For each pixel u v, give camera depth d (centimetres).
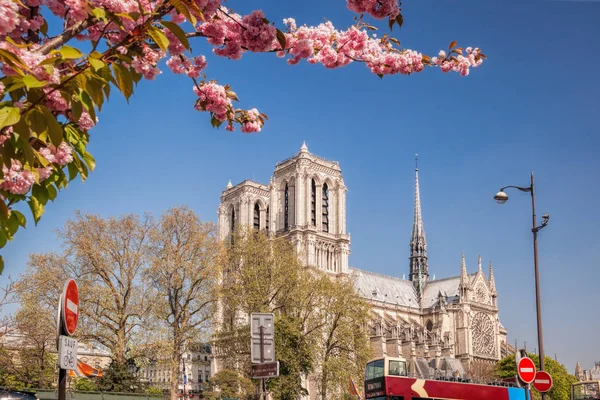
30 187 1147
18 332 6281
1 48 918
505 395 6450
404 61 1756
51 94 1041
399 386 6119
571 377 19962
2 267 1225
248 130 1738
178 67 1553
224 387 10769
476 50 1811
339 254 16988
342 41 1703
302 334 8488
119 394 5991
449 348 19488
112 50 1094
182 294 7231
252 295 8719
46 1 1149
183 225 7362
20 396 3111
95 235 6775
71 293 1498
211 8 1192
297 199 16638
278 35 1335
